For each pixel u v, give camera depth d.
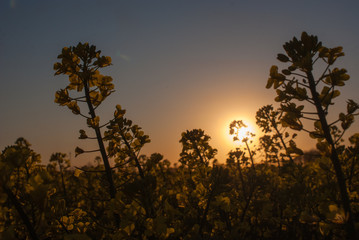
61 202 3.11
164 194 2.73
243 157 6.73
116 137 4.81
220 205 3.74
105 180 4.31
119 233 2.48
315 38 3.09
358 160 3.52
